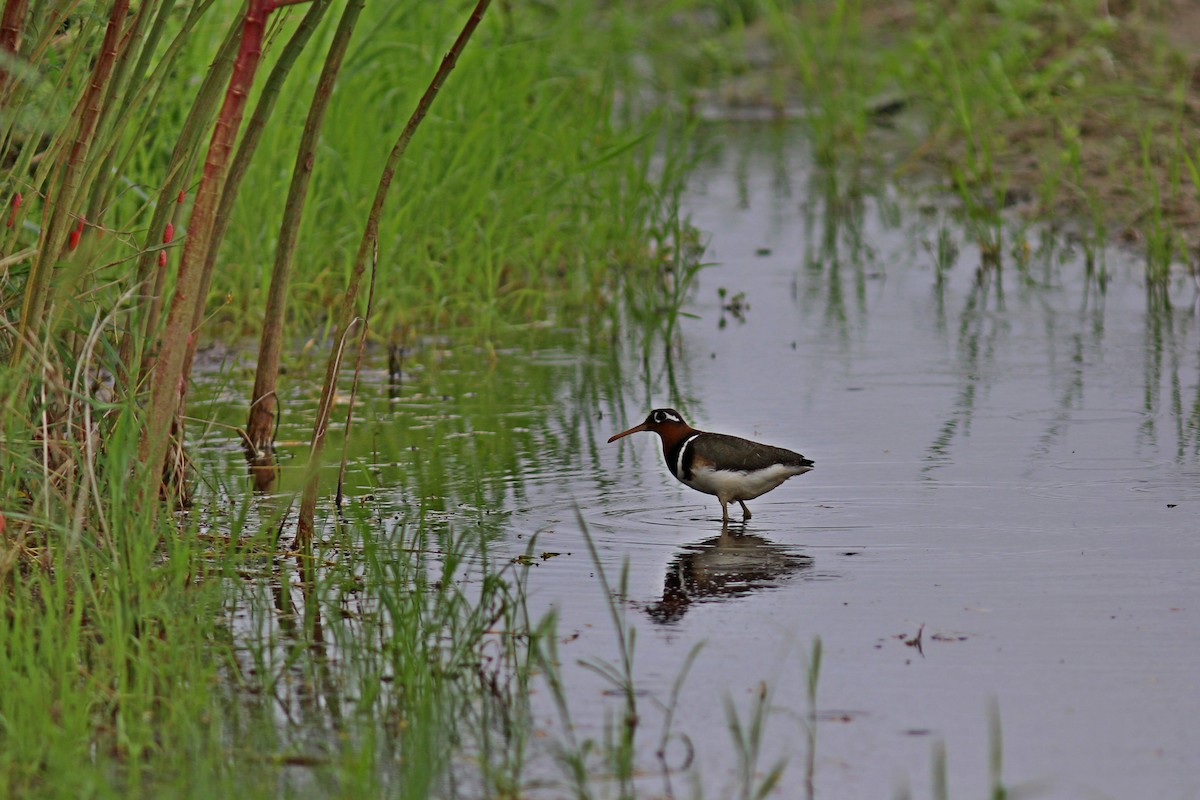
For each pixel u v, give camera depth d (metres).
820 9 36.88
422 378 16.44
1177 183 21.27
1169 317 18.34
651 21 36.06
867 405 15.09
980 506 11.86
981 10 32.75
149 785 7.37
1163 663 8.80
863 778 7.55
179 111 16.92
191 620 9.01
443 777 7.60
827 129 29.94
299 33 11.70
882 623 9.52
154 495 10.04
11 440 9.56
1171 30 30.53
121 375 10.97
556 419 14.84
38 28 10.18
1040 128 26.52
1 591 9.04
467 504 12.15
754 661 8.97
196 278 9.89
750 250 22.88
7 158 10.93
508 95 20.83
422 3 20.23
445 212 19.08
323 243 18.38
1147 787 7.41
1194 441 13.49
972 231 23.12
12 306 10.29
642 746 7.92
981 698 8.41
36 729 7.64
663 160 28.81
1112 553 10.70
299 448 13.85
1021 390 15.49
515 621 9.62
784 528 11.48
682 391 15.83
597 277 20.06
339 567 10.55
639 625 9.55
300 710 8.34
